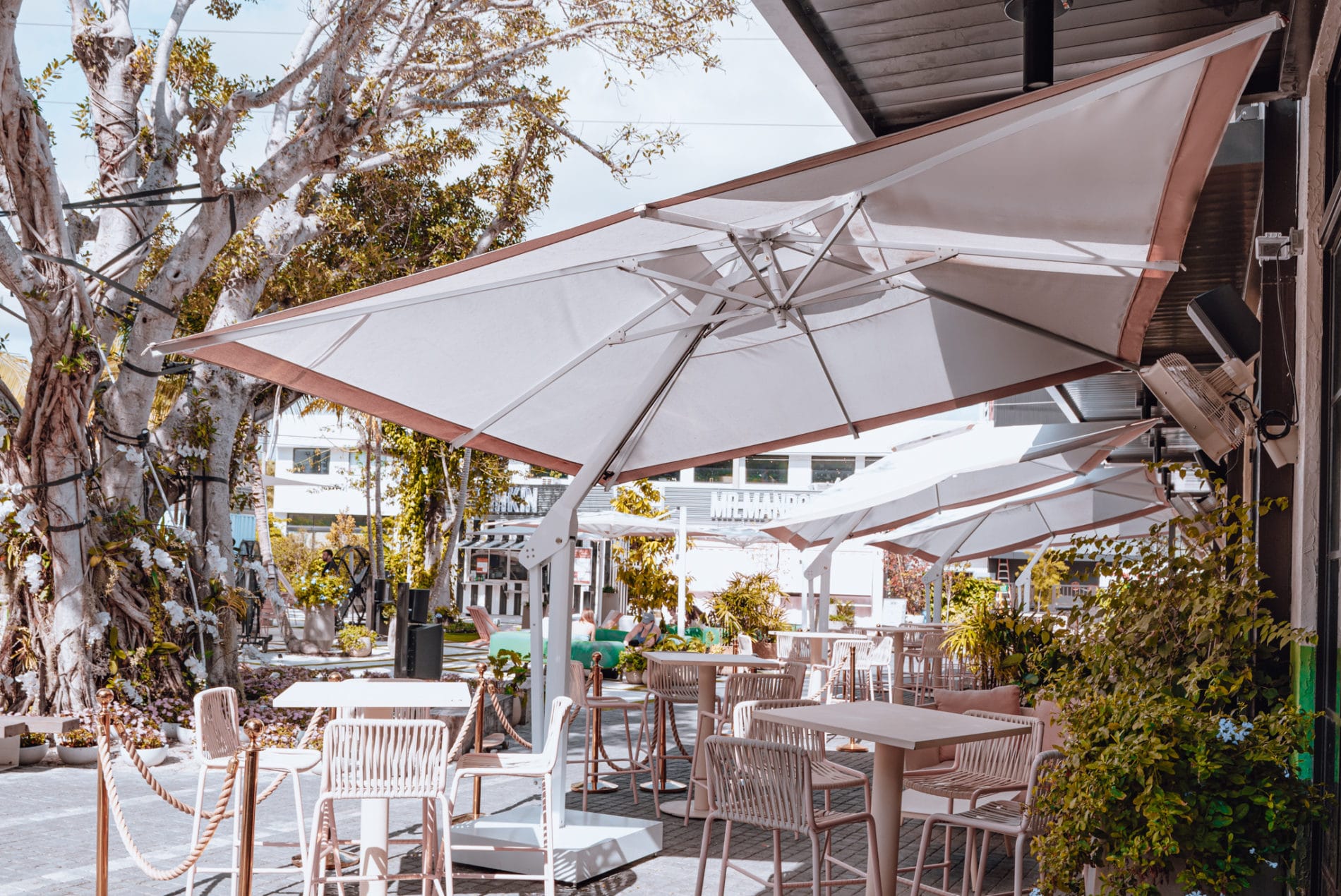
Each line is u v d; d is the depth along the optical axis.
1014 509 14.24
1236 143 5.65
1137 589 5.06
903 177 3.90
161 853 6.62
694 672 9.67
